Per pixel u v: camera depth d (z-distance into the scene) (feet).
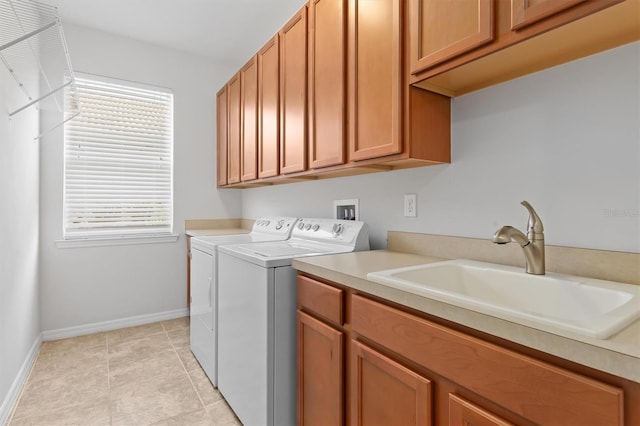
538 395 2.09
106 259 9.34
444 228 4.82
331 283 4.08
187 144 10.46
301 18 6.09
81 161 9.05
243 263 5.28
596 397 1.84
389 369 3.19
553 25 2.74
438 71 3.70
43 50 7.70
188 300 10.27
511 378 2.23
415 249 5.21
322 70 5.52
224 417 5.50
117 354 7.75
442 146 4.53
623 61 3.14
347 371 3.83
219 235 8.45
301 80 6.08
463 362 2.54
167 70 10.07
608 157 3.25
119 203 9.54
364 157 4.66
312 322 4.33
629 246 3.12
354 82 4.81
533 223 3.46
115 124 9.49
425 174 5.07
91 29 8.95
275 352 4.68
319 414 4.22
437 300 2.74
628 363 1.71
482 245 4.33
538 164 3.78
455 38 3.47
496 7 3.13
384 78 4.34
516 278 3.58
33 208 7.66
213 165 10.91
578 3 2.56
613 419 1.77
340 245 5.78
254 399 4.92
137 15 8.27
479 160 4.36
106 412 5.57
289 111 6.48
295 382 4.85
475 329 2.49
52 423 5.28
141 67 9.68
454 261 4.34
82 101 9.02
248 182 8.51
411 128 4.13
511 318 2.24
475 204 4.42
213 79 10.85
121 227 9.58
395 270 3.71
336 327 3.98
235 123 9.18
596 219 3.34
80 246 8.98
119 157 9.55
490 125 4.24
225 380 5.93
